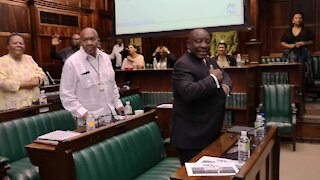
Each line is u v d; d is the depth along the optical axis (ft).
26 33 17.30
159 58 19.12
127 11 15.66
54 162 6.20
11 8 16.40
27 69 11.32
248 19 13.12
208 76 6.63
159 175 7.60
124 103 13.44
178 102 7.02
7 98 10.80
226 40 20.40
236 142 6.93
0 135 8.57
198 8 13.92
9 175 7.62
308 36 18.44
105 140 7.08
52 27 18.61
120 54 21.58
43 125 9.70
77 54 9.09
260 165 5.89
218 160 5.87
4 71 10.61
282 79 15.71
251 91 14.84
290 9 23.72
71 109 8.95
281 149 14.07
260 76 16.11
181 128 7.02
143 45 25.98
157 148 8.62
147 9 15.12
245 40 23.21
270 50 24.64
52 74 18.71
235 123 14.71
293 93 14.37
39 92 11.80
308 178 10.87
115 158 6.99
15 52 10.96
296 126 14.98
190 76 6.72
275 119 14.38
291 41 18.71
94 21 22.08
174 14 14.49
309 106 18.34
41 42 17.98
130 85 16.72
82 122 9.07
